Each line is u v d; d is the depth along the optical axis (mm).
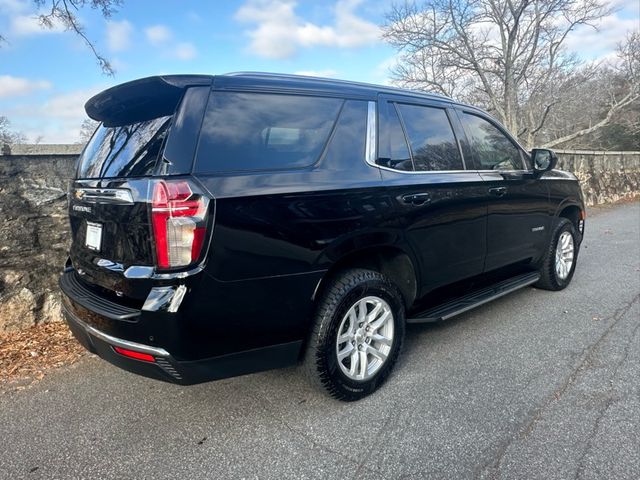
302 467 2291
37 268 4078
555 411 2725
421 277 3258
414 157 3248
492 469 2238
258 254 2332
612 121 21281
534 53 16219
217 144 2334
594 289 5176
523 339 3814
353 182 2762
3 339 3836
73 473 2273
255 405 2873
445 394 2951
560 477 2170
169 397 2998
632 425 2562
